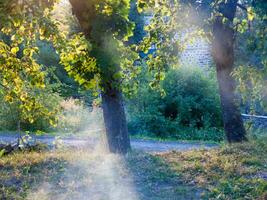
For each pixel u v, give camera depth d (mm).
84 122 19750
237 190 6973
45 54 28016
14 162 9211
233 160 8711
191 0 7680
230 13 9523
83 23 8828
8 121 19016
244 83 9336
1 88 9500
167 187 7371
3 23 6000
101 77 9055
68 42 7867
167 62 9094
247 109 16234
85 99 22188
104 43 8578
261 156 9055
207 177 7742
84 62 8781
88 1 8578
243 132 12148
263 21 5934
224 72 11758
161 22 8867
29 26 6859
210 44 11352
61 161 9062
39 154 10289
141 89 21516
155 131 21234
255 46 6172
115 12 8539
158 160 8914
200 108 22109
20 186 7621
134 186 7406
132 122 21375
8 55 8289
